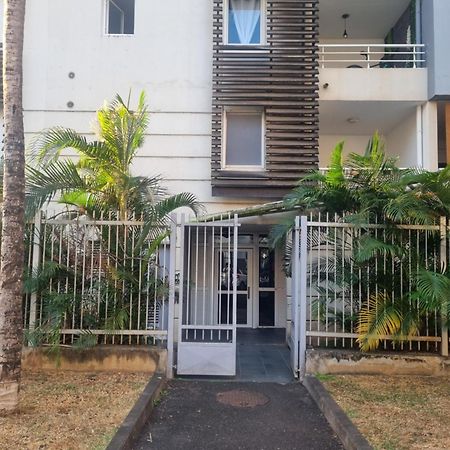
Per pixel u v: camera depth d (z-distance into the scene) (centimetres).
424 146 1151
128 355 723
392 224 723
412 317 694
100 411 542
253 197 1118
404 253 717
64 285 739
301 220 749
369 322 704
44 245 735
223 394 664
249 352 953
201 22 1166
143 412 549
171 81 1152
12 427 484
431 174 702
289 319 1004
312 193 762
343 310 747
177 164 1138
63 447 440
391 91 1149
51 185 717
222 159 1142
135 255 741
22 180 536
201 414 588
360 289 736
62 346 721
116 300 736
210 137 1141
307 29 1140
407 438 472
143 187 759
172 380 721
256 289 1285
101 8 1166
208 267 930
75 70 1150
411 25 1237
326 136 1430
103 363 722
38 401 570
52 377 680
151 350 725
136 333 734
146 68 1152
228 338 782
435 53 1109
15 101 534
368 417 534
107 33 1183
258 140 1168
